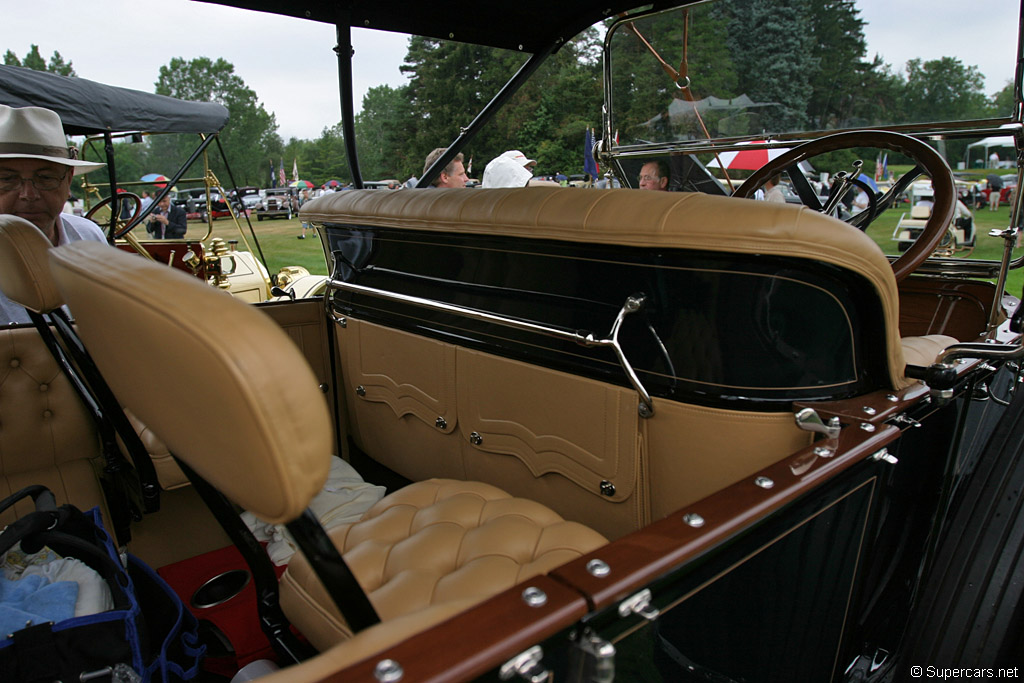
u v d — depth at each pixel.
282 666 1.08
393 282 1.60
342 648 0.55
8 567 1.14
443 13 2.15
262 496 0.50
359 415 1.87
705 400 1.01
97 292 0.58
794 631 0.91
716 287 0.95
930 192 1.87
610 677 0.55
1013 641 1.27
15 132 1.98
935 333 1.99
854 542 0.96
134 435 1.42
